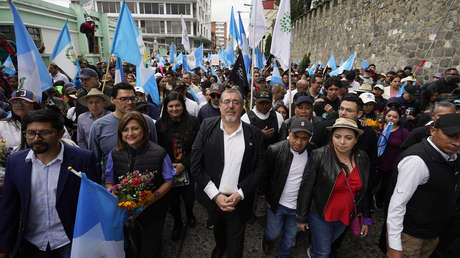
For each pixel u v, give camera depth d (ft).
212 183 7.77
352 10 44.55
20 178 6.04
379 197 12.54
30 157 6.08
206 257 9.42
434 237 6.62
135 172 6.85
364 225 7.48
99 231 6.24
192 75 25.55
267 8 95.30
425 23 26.53
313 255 8.07
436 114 8.47
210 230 10.89
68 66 17.40
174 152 9.84
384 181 12.20
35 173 6.14
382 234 7.39
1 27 37.78
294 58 87.76
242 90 16.44
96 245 6.21
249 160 7.72
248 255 9.52
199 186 8.08
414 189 6.14
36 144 5.68
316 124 9.96
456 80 13.61
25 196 6.05
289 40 12.94
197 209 12.53
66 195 6.33
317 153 7.47
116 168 7.57
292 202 8.18
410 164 6.11
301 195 7.61
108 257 6.49
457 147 5.57
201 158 8.04
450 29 23.50
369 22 38.55
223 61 58.44
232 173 7.65
